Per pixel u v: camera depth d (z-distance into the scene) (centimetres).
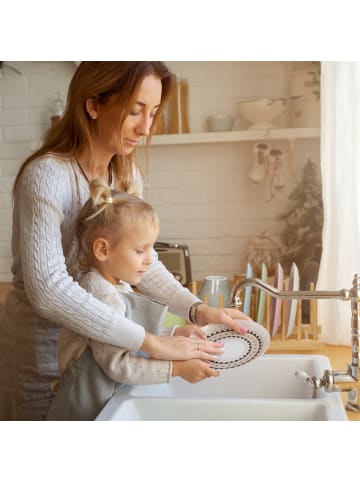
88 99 99
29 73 279
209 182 279
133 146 103
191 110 276
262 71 271
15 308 106
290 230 262
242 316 102
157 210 283
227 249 281
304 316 191
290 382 114
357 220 180
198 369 90
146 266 94
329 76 184
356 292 94
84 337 92
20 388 107
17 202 101
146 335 89
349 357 159
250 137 257
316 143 266
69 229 101
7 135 284
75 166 102
